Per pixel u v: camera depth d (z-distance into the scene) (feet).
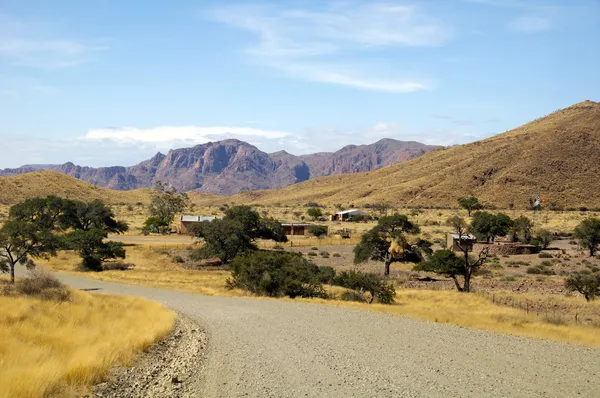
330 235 329.52
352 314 83.10
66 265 208.85
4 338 45.16
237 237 213.87
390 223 191.72
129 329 59.41
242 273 135.85
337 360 45.37
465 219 381.81
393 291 119.96
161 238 303.89
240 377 39.42
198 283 159.53
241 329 66.13
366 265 210.59
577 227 239.50
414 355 48.01
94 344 47.57
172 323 69.10
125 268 206.28
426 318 81.51
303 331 63.67
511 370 42.47
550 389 36.65
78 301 86.79
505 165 560.20
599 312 109.19
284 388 35.94
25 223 140.67
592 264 203.51
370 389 35.47
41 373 33.22
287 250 252.83
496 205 478.59
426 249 194.49
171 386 37.01
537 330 71.92
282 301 109.29
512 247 241.76
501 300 123.85
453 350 51.24
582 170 513.04
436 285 162.40
